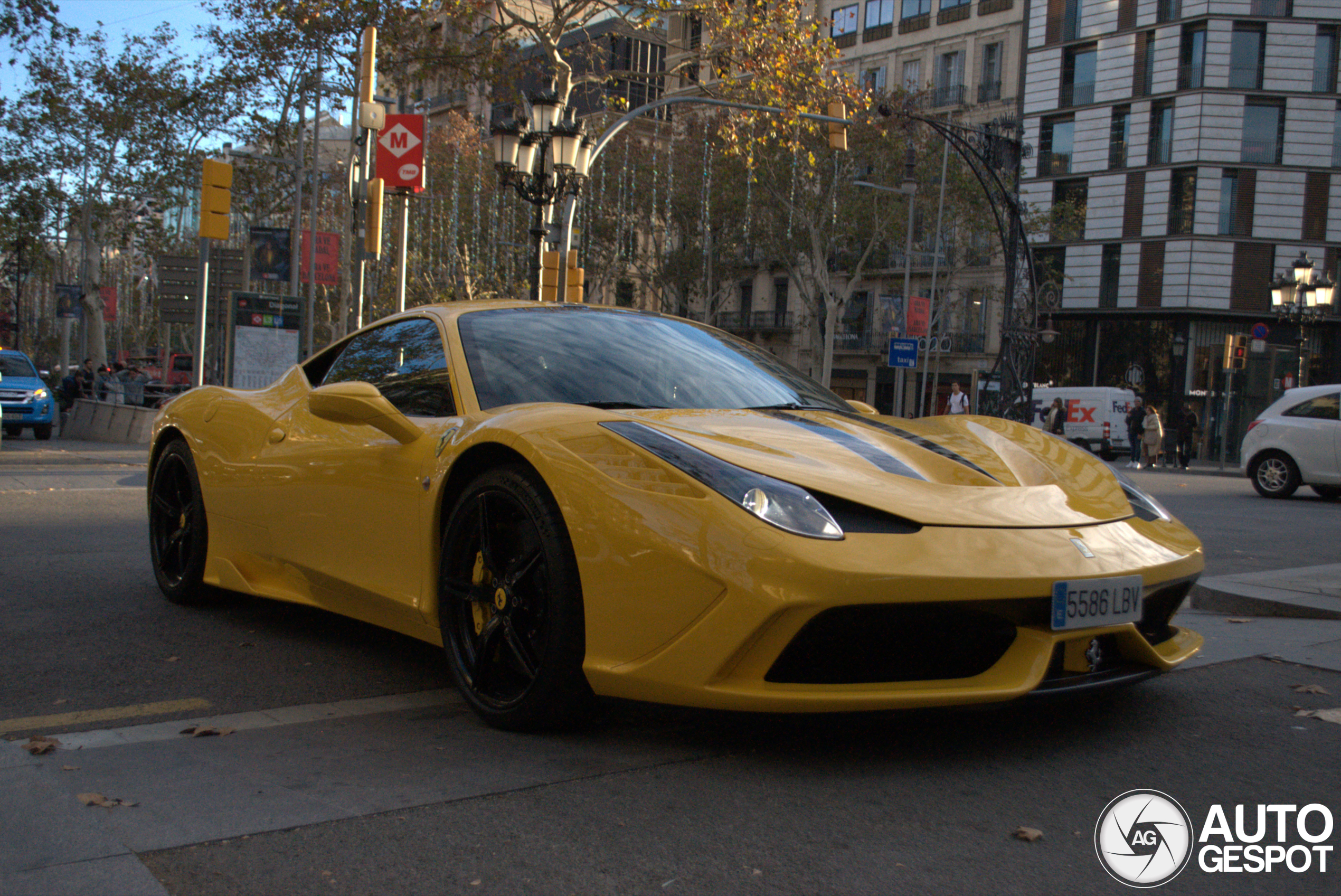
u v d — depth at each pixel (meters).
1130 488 2.89
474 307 3.37
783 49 19.14
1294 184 34.03
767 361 3.52
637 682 2.25
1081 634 2.31
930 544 2.19
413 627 2.90
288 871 1.75
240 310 13.98
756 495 2.21
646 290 43.88
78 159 30.81
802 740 2.47
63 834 1.87
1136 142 35.78
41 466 11.26
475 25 20.30
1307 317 24.11
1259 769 2.36
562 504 2.35
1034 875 1.80
